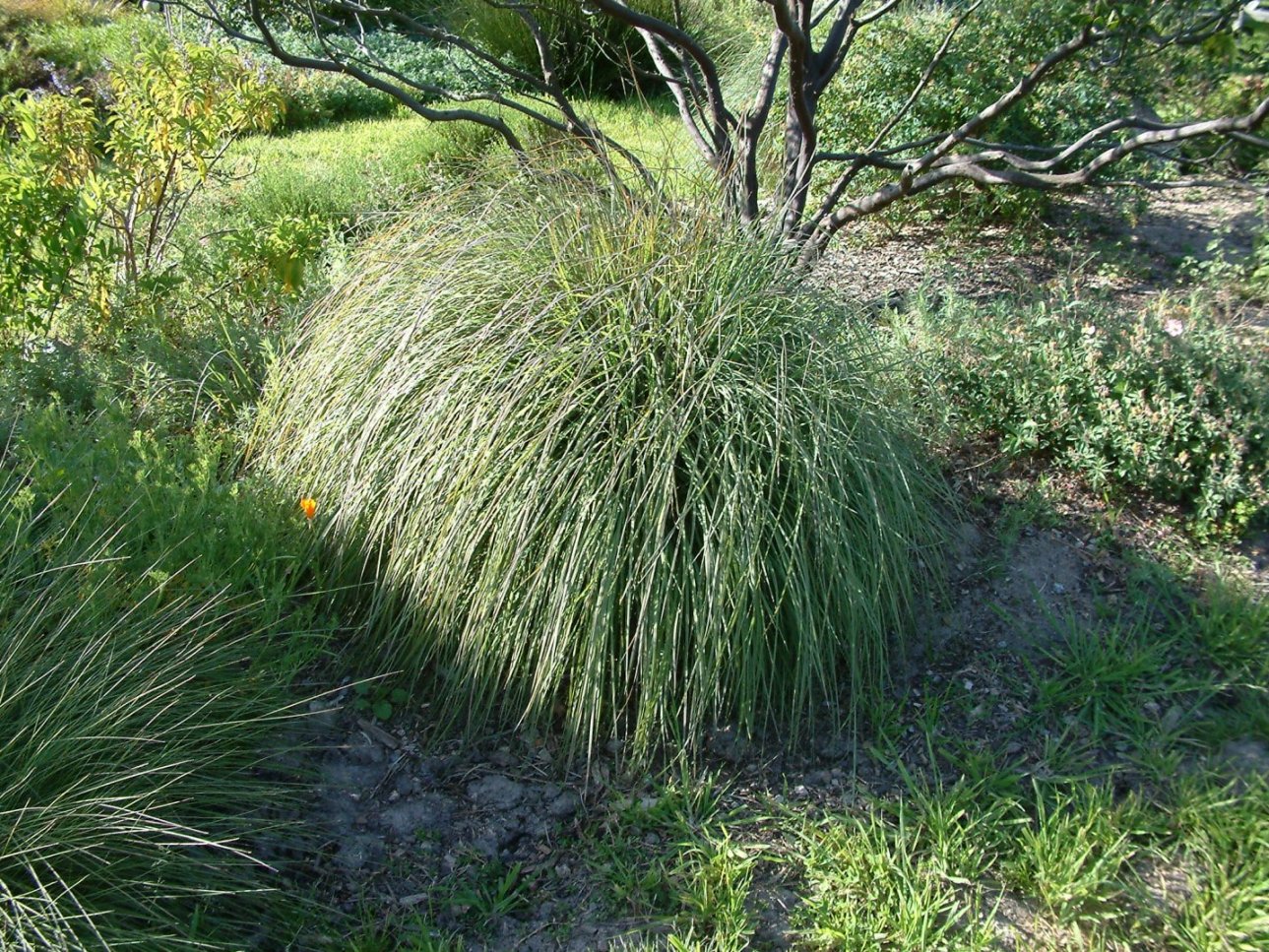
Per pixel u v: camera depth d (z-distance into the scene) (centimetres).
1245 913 277
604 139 450
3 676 263
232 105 567
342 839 295
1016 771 324
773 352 344
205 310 508
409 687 339
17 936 230
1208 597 386
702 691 308
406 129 990
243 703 299
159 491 336
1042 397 439
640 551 314
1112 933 278
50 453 349
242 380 446
